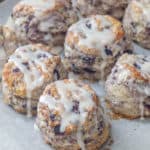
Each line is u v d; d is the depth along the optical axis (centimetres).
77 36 38
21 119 36
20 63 36
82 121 32
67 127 32
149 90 35
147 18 40
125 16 41
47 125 33
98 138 33
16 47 40
